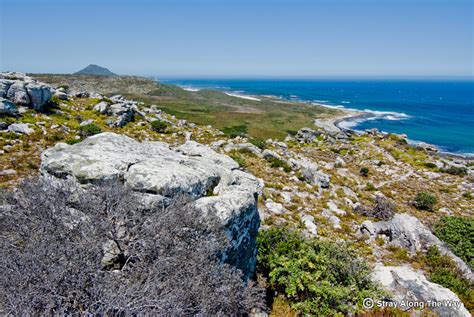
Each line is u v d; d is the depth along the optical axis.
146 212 7.05
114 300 4.79
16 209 6.58
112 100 46.16
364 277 9.49
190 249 6.40
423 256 13.90
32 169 17.31
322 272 9.06
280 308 8.38
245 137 45.44
